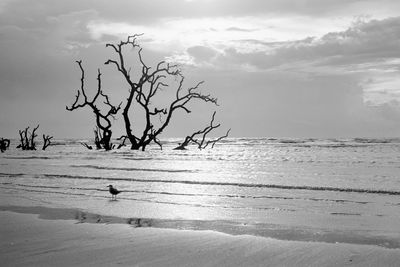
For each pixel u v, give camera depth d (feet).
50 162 106.83
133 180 62.95
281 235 28.35
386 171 77.51
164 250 24.41
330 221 33.30
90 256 23.16
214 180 62.44
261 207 40.19
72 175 70.33
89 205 41.52
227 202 43.14
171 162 105.19
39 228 30.86
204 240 26.94
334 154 147.84
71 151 185.98
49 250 24.53
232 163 100.27
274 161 108.17
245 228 30.73
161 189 53.21
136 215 35.96
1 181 63.67
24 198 46.34
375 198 45.73
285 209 39.09
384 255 23.08
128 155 143.43
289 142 363.97
